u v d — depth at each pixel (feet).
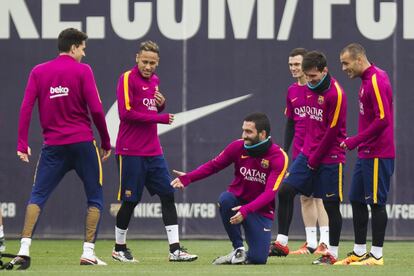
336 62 144.77
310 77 108.37
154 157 112.57
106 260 114.42
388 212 144.97
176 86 145.48
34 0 145.79
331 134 107.34
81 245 139.13
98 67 145.48
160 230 145.89
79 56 100.89
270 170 101.35
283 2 144.87
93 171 100.53
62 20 145.69
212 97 145.48
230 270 94.73
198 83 145.48
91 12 145.59
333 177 109.70
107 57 145.28
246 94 145.28
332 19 144.87
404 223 144.77
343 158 110.42
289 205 114.11
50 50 146.00
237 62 145.18
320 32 144.77
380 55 144.66
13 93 145.89
